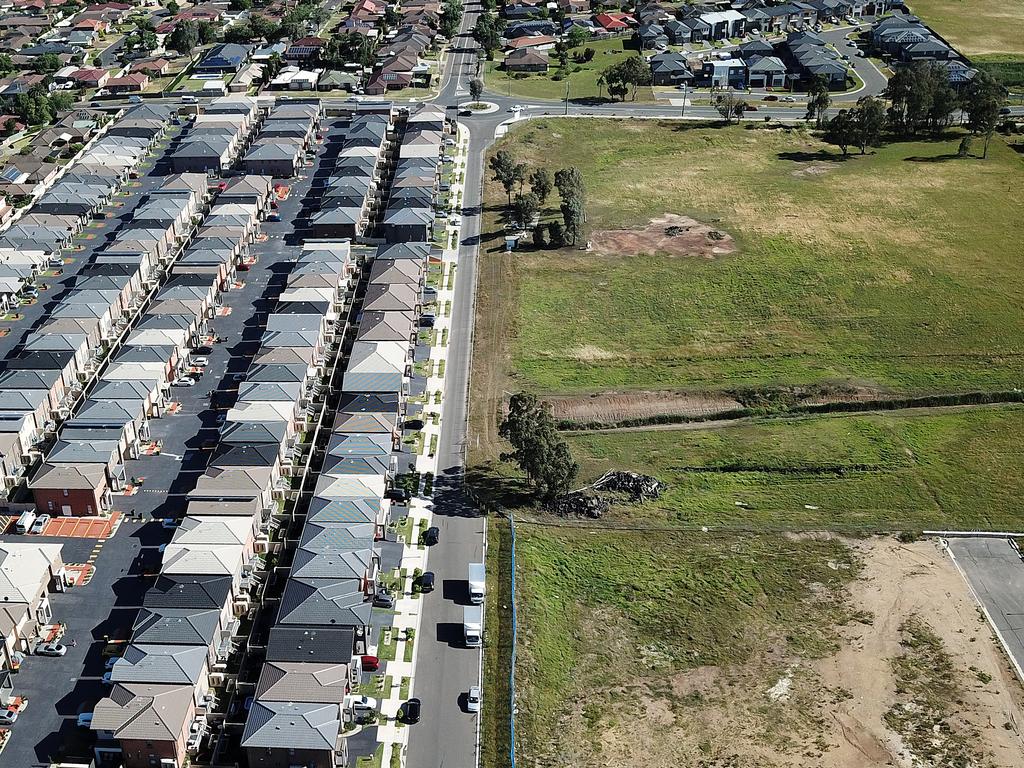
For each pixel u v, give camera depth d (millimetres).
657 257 191000
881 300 176875
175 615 103188
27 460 133625
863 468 137375
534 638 107250
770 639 108812
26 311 168500
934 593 114938
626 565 118812
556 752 95000
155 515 124125
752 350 163125
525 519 125250
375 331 155875
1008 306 174500
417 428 141250
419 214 194875
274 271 183000
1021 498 131250
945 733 97500
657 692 102250
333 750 90188
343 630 102125
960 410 150625
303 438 139375
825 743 96500
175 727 91312
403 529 122062
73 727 96125
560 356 160750
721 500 130875
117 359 146750
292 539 119438
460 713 98500
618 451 140500
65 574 112500
